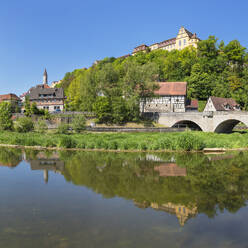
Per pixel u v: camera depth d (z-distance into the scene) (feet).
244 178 41.16
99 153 78.48
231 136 121.60
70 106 265.54
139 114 173.58
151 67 171.01
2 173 45.34
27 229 19.85
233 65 273.54
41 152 80.74
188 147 85.76
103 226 20.45
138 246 16.90
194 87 245.45
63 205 26.35
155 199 28.78
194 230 19.75
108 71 179.22
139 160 63.05
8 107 157.07
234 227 20.45
